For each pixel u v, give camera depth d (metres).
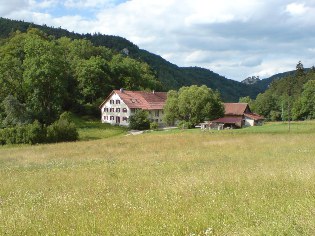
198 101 80.25
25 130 58.16
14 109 73.75
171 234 7.04
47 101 85.12
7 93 83.62
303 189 10.40
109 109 101.62
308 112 123.75
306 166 15.10
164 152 30.59
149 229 7.40
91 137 69.25
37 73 80.94
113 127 88.12
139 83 140.00
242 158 22.84
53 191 14.09
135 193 11.93
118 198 11.31
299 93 147.88
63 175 19.11
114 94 100.88
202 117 81.12
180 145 36.97
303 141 34.19
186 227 7.36
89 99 114.25
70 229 7.77
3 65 84.44
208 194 10.74
